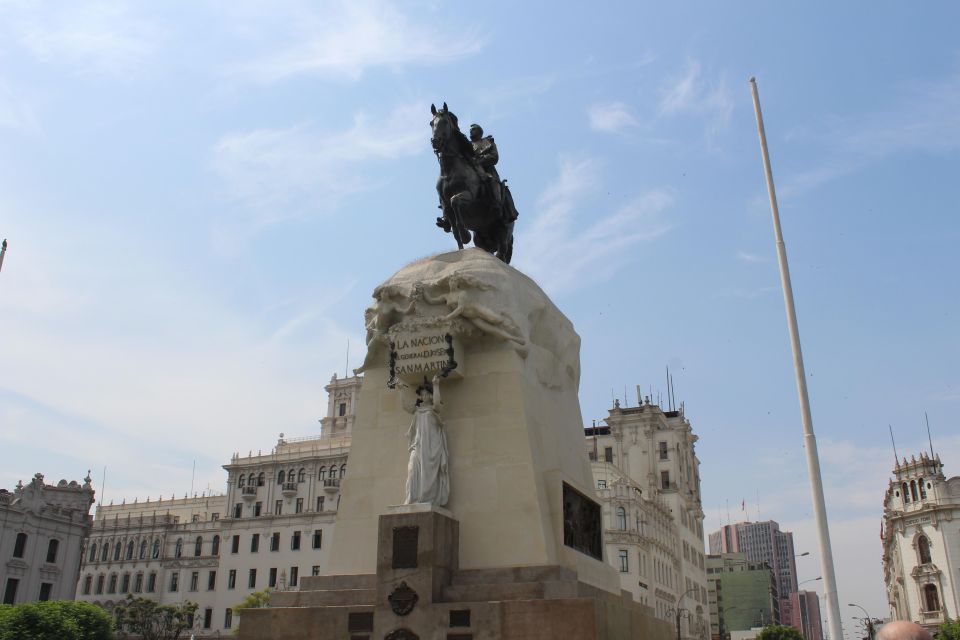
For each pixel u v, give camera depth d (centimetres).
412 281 1792
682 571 8481
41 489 6962
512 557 1528
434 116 2144
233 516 8706
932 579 7944
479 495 1591
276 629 1474
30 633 4503
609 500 6881
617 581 1872
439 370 1647
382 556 1464
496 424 1636
